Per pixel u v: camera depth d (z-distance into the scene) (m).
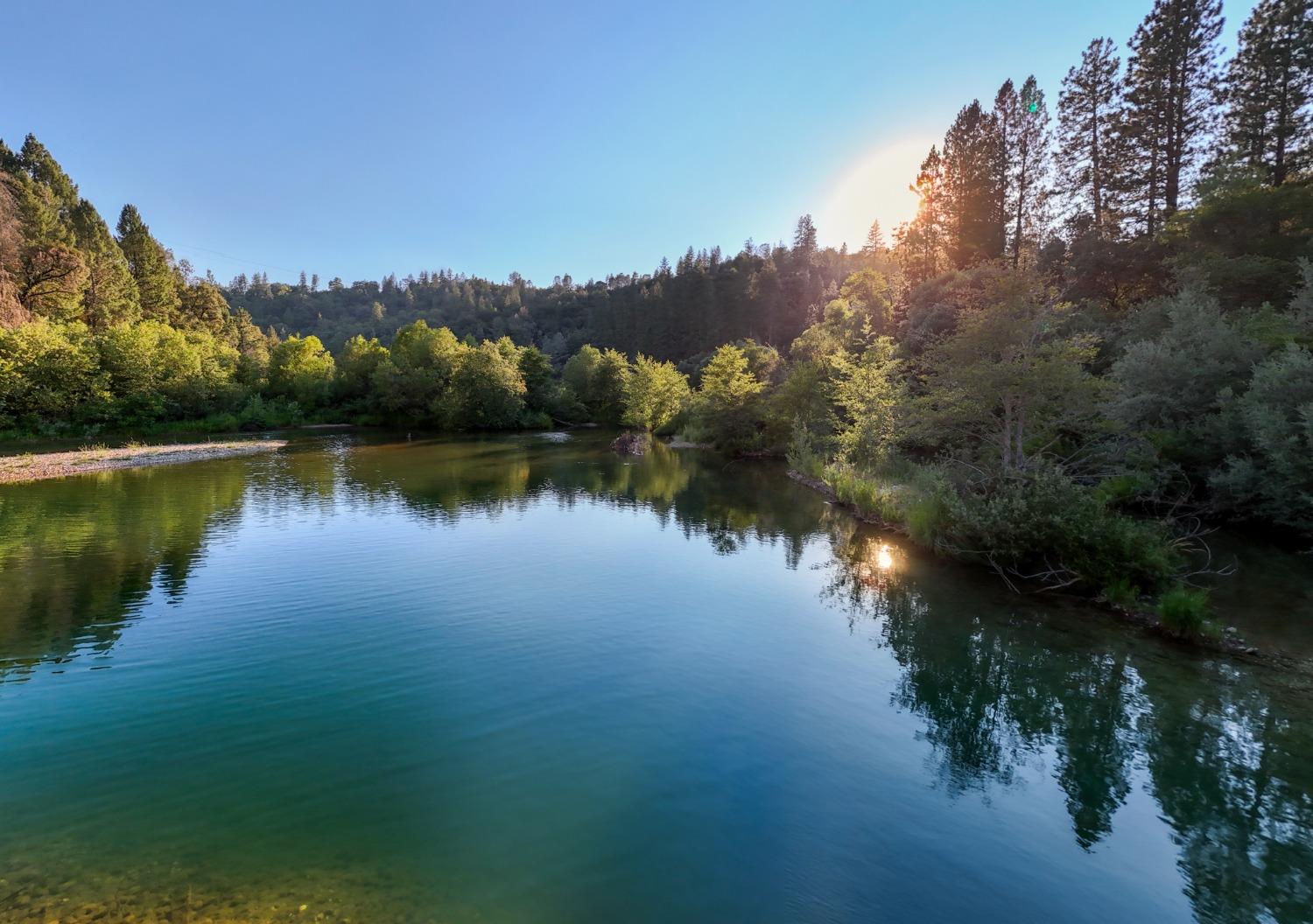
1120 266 32.66
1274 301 24.42
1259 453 16.97
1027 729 8.42
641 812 6.47
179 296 82.44
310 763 7.23
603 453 43.06
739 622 12.19
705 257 157.38
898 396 27.92
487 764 7.29
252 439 49.31
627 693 9.20
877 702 9.11
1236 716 8.74
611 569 15.70
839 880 5.60
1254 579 14.00
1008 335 17.86
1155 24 35.19
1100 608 13.03
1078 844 6.21
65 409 46.25
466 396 64.12
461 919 4.93
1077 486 15.09
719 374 45.16
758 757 7.60
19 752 7.38
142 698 8.79
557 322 151.88
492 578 14.81
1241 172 28.84
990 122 44.78
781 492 27.81
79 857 5.57
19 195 55.12
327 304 182.75
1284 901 5.49
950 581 14.93
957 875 5.73
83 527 19.03
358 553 16.75
